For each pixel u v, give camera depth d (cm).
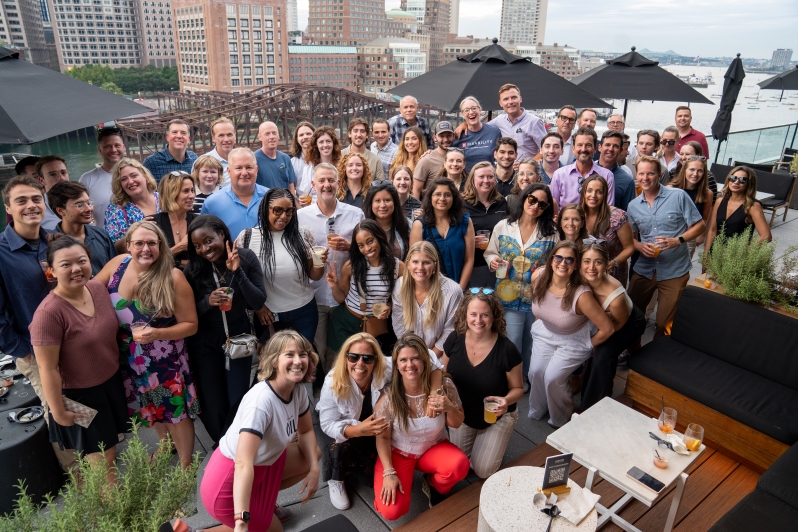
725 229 484
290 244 351
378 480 283
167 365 301
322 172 381
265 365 243
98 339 274
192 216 381
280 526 278
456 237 399
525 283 396
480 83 553
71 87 348
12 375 347
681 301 399
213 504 239
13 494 286
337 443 301
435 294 343
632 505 299
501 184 477
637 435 279
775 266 378
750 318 362
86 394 279
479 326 295
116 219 380
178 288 294
